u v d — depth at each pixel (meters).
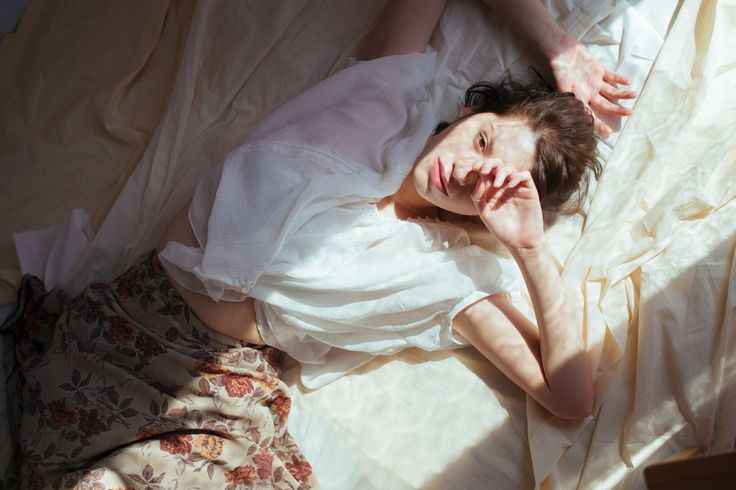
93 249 1.47
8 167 1.54
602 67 1.52
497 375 1.39
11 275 1.46
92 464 1.23
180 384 1.27
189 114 1.58
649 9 1.60
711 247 1.36
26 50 1.65
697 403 1.26
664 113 1.49
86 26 1.66
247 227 1.26
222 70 1.61
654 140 1.48
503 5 1.56
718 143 1.45
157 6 1.65
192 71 1.58
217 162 1.56
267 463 1.28
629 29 1.56
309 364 1.40
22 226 1.51
